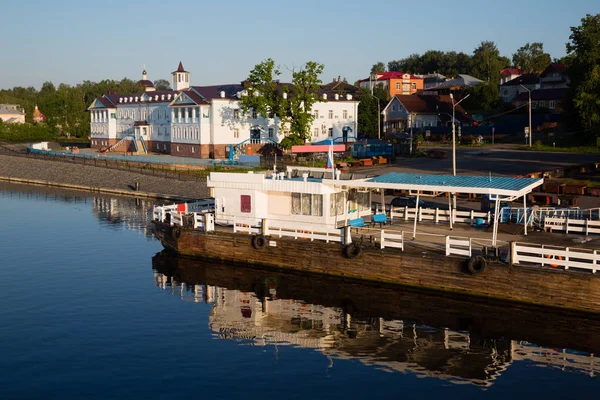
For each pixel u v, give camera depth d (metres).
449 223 40.56
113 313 32.19
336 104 107.19
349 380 24.31
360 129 118.94
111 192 83.75
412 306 32.69
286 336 28.94
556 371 24.89
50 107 175.25
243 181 40.28
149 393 23.14
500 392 23.25
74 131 175.00
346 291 35.16
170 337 28.80
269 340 28.47
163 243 44.25
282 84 105.00
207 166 85.50
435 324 29.98
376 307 32.69
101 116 132.50
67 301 34.22
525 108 123.94
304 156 88.81
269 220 39.44
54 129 176.00
